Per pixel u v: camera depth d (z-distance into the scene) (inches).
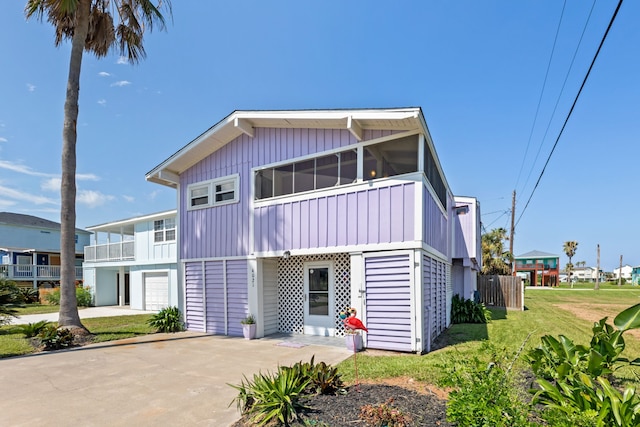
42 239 1092.5
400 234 268.8
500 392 111.7
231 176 372.2
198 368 229.5
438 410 131.5
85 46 394.3
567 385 129.2
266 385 145.9
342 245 293.4
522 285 590.9
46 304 761.6
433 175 332.2
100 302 770.8
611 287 1653.5
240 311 352.8
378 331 272.5
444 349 274.2
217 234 377.4
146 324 436.1
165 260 617.9
